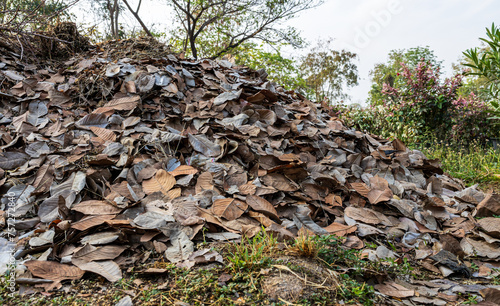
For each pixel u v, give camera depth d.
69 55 4.82
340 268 1.78
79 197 2.18
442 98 6.98
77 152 2.56
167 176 2.37
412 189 2.98
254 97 3.38
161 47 4.76
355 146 3.64
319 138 3.35
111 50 4.54
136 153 2.56
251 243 1.91
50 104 3.19
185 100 3.33
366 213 2.50
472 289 1.79
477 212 2.76
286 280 1.56
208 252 1.79
